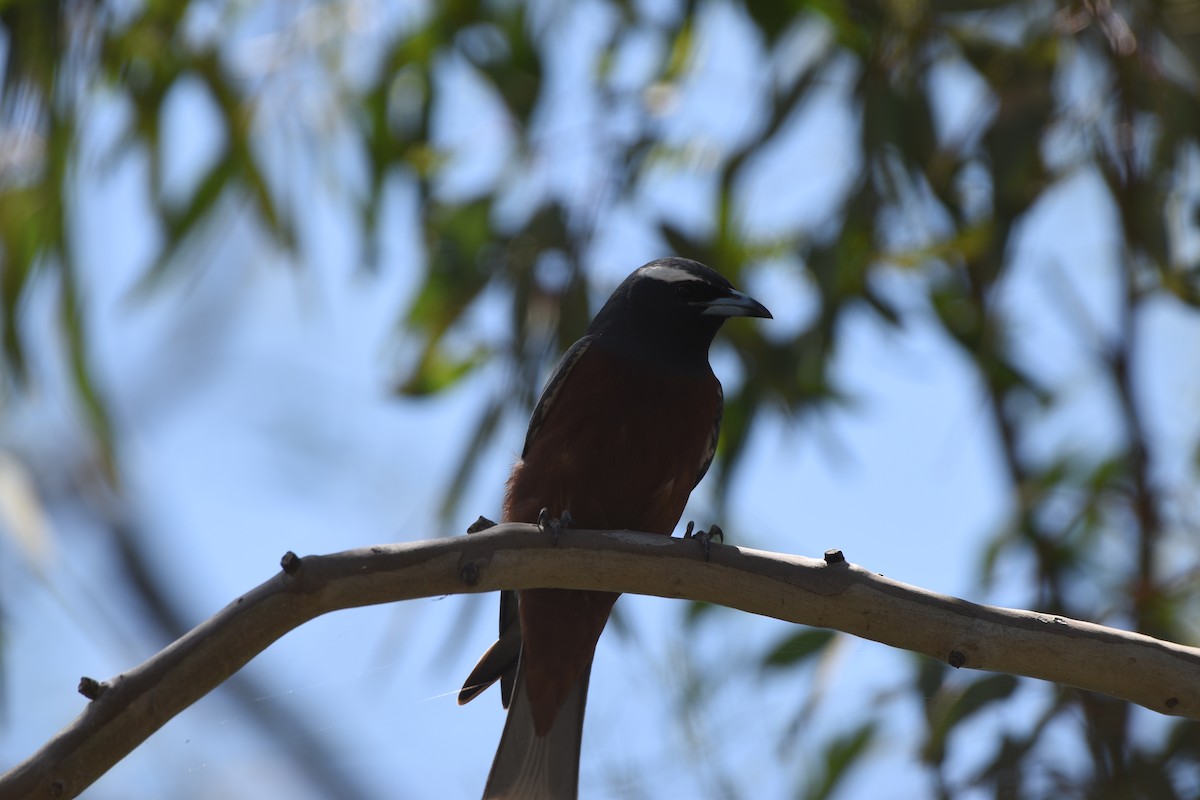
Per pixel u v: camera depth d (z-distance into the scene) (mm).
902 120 11719
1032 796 10531
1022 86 11516
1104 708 10578
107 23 12820
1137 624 10922
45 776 6570
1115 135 11492
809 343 12188
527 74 12844
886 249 12047
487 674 8984
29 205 12891
